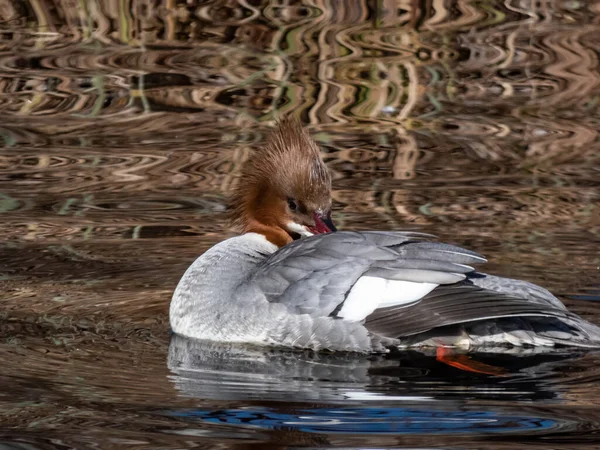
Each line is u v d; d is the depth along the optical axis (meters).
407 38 19.64
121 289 11.54
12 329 10.34
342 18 20.42
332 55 19.02
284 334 10.02
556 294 11.15
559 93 17.89
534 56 19.00
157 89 17.91
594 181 14.84
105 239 12.98
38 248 12.66
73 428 8.05
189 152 15.83
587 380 9.08
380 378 9.18
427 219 13.45
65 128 16.70
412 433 7.94
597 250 12.45
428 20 20.39
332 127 16.75
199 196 14.41
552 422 8.11
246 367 9.51
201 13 20.48
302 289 10.05
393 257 10.01
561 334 9.88
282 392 8.84
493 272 11.73
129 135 16.47
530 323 10.00
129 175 15.08
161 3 20.88
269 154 11.48
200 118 16.98
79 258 12.38
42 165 15.36
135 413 8.36
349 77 18.28
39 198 14.28
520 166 15.36
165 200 14.27
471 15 20.62
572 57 18.97
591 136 16.42
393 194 14.35
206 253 10.86
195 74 18.42
